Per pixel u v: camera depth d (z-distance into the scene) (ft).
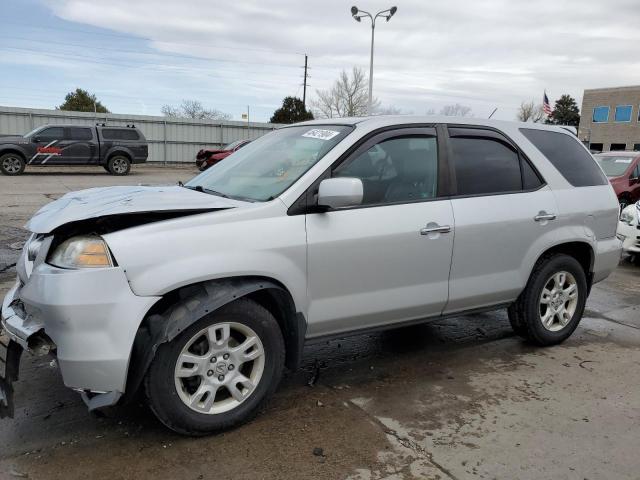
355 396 12.25
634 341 16.39
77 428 10.53
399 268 12.19
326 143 12.00
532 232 14.25
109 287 9.16
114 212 9.57
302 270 10.94
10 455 9.62
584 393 12.65
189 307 9.67
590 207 15.55
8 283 20.11
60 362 9.19
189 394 10.23
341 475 9.29
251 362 10.81
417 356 14.74
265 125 110.83
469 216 13.12
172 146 103.50
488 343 15.85
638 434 10.85
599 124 168.14
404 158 12.60
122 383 9.34
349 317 11.81
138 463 9.48
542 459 9.89
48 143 69.36
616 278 25.02
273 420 11.07
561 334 15.58
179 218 9.98
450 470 9.49
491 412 11.62
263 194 11.31
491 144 14.10
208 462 9.57
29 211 38.17
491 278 13.76
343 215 11.47
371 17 91.04
